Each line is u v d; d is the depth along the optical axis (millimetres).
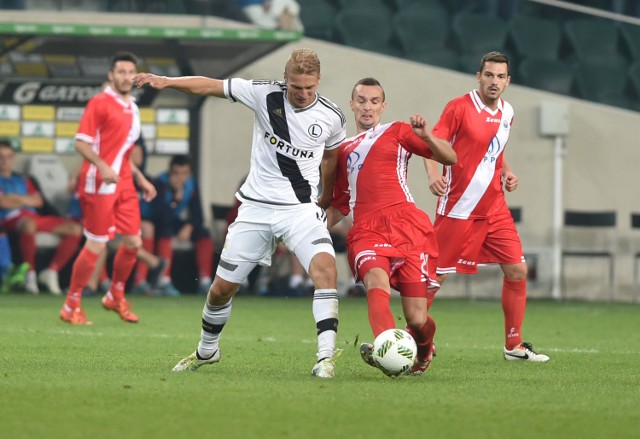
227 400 20500
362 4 67188
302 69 23781
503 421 18844
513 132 66938
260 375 24969
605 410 20375
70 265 63781
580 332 43500
